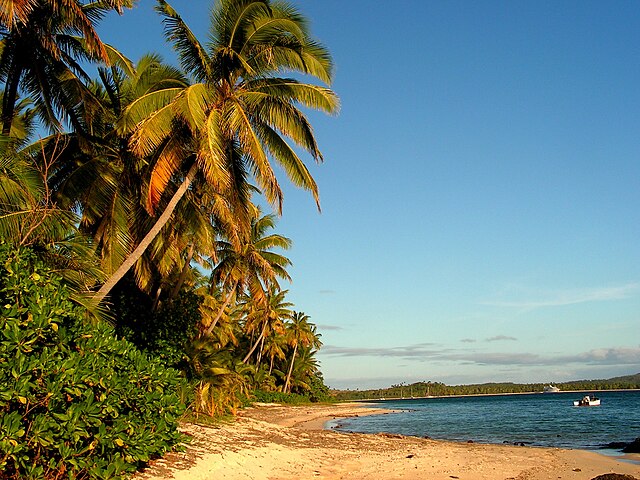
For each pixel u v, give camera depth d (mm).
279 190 15234
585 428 40125
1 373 7984
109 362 10297
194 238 21547
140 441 10570
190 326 23672
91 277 14180
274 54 16125
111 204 16469
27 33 14625
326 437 25797
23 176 12641
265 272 29562
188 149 15711
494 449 24141
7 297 9055
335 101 16250
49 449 8664
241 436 21172
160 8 15320
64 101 16250
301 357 77625
